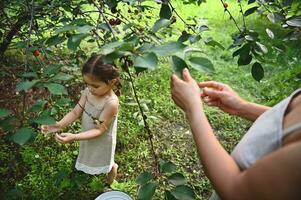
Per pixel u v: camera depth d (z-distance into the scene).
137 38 1.31
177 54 1.18
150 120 3.71
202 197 3.08
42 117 1.37
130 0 1.80
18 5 2.38
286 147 0.87
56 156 3.21
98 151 2.72
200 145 1.09
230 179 0.99
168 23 1.46
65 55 2.61
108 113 2.53
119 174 3.21
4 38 2.77
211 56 4.82
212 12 5.84
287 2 2.08
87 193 2.98
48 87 1.32
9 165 3.06
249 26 5.43
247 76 4.48
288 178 0.85
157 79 4.26
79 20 1.46
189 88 1.18
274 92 4.16
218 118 3.85
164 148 3.51
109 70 2.34
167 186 2.87
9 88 2.66
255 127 1.13
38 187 2.96
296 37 2.07
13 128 1.37
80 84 3.13
